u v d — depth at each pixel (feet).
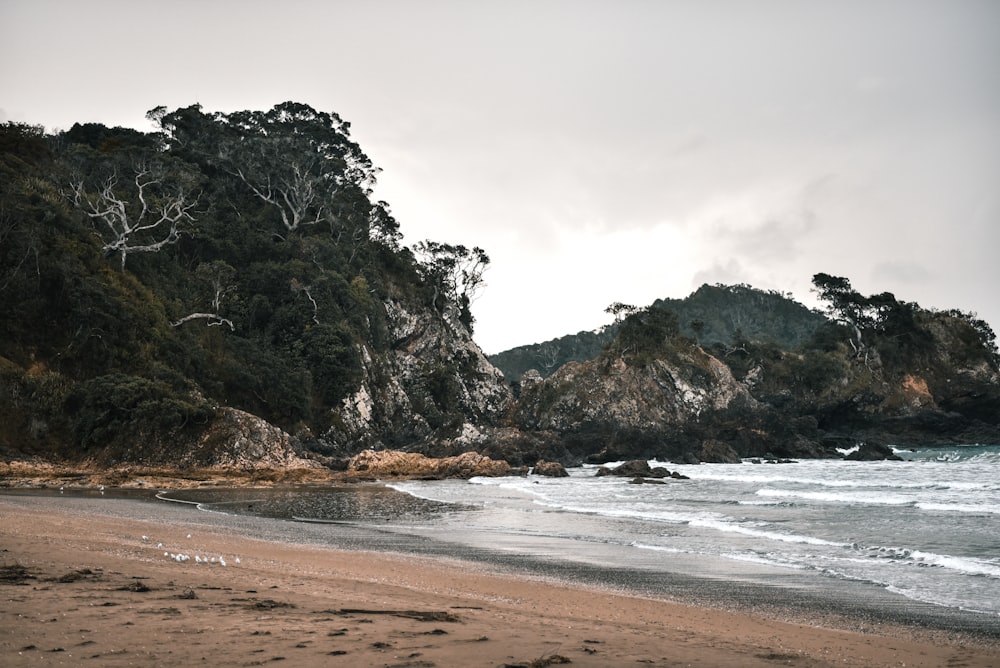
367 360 306.14
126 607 35.53
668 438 303.07
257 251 307.17
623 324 406.41
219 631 31.60
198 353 235.40
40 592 38.19
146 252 257.96
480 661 28.63
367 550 75.92
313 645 29.99
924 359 472.44
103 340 207.51
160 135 338.13
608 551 77.36
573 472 245.65
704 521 103.09
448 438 308.81
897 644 39.83
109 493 144.77
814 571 65.46
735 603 52.19
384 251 368.68
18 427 185.06
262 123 373.81
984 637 42.73
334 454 251.80
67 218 222.48
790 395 403.34
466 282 395.14
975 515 109.50
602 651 31.89
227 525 94.32
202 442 196.75
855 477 200.95
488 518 108.88
